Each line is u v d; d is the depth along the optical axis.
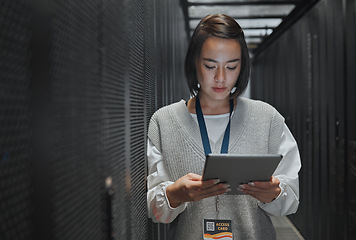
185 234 1.41
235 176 1.17
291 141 1.47
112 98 0.85
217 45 1.26
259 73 7.84
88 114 0.69
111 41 0.84
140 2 1.29
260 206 1.39
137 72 1.23
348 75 3.10
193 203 1.41
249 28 6.05
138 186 1.23
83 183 0.66
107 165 0.80
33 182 0.51
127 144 1.02
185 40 5.70
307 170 4.38
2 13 0.44
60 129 0.57
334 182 3.46
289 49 5.38
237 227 1.37
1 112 0.44
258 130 1.42
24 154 0.49
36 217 0.51
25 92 0.49
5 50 0.45
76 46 0.63
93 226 0.71
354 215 3.02
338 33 3.31
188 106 1.53
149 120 1.59
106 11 0.79
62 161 0.57
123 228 0.94
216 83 1.31
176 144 1.44
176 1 4.13
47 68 0.53
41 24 0.51
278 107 6.16
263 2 4.75
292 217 5.14
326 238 3.67
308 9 4.38
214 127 1.46
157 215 1.39
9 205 0.46
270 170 1.15
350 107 3.06
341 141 3.26
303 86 4.57
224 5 4.95
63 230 0.57
